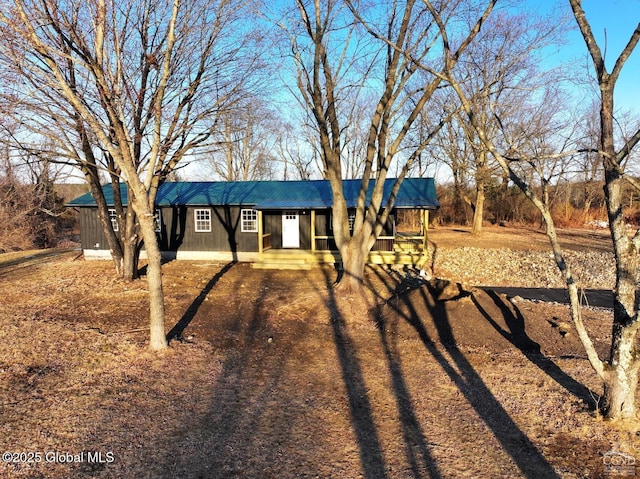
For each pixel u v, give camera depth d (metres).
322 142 11.61
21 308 10.51
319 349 7.90
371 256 16.52
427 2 5.51
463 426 5.07
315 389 6.14
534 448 4.59
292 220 18.02
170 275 14.67
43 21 6.95
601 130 4.86
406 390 6.10
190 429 4.96
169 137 9.28
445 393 6.00
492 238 24.95
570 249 21.16
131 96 7.56
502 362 7.18
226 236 18.12
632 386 4.93
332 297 11.52
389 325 9.25
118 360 7.11
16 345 7.68
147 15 9.68
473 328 8.70
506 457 4.43
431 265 18.56
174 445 4.61
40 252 21.34
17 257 19.72
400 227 34.44
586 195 34.56
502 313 9.30
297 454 4.46
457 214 35.78
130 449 4.52
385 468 4.23
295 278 14.41
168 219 18.42
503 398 5.80
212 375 6.63
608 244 22.88
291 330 9.05
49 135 7.19
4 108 6.95
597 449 4.53
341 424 5.12
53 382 6.21
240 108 10.09
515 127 17.66
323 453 4.49
